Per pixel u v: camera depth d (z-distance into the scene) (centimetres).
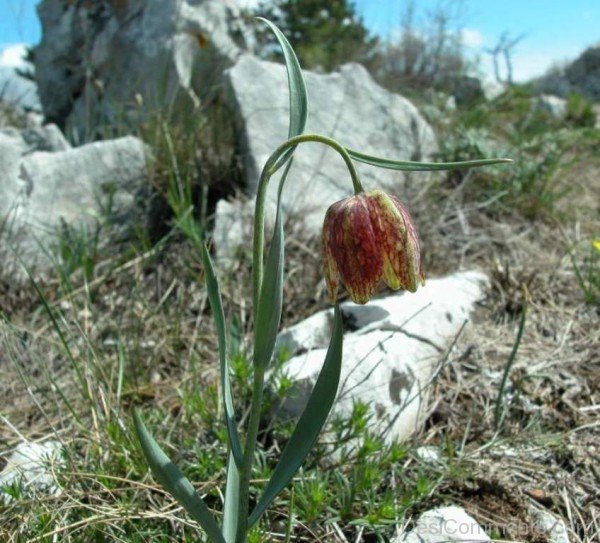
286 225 37
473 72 99
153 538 19
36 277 35
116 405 25
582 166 54
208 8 54
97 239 36
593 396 26
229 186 41
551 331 30
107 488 20
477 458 23
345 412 23
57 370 29
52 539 19
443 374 27
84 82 59
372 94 47
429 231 38
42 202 38
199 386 27
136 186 40
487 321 31
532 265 36
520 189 43
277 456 23
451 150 45
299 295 33
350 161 15
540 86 187
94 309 32
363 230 16
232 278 34
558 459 23
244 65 43
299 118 16
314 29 130
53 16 60
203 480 21
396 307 29
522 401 26
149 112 45
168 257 36
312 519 20
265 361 15
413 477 22
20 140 43
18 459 23
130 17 55
